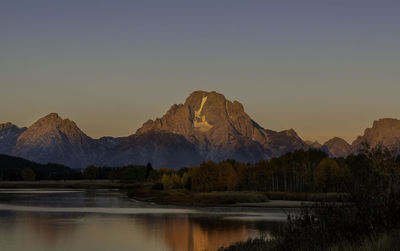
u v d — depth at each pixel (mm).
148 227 53312
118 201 108812
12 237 44281
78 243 40938
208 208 85438
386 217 14930
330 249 14195
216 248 37812
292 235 16375
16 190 195000
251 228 51688
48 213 72375
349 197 16016
